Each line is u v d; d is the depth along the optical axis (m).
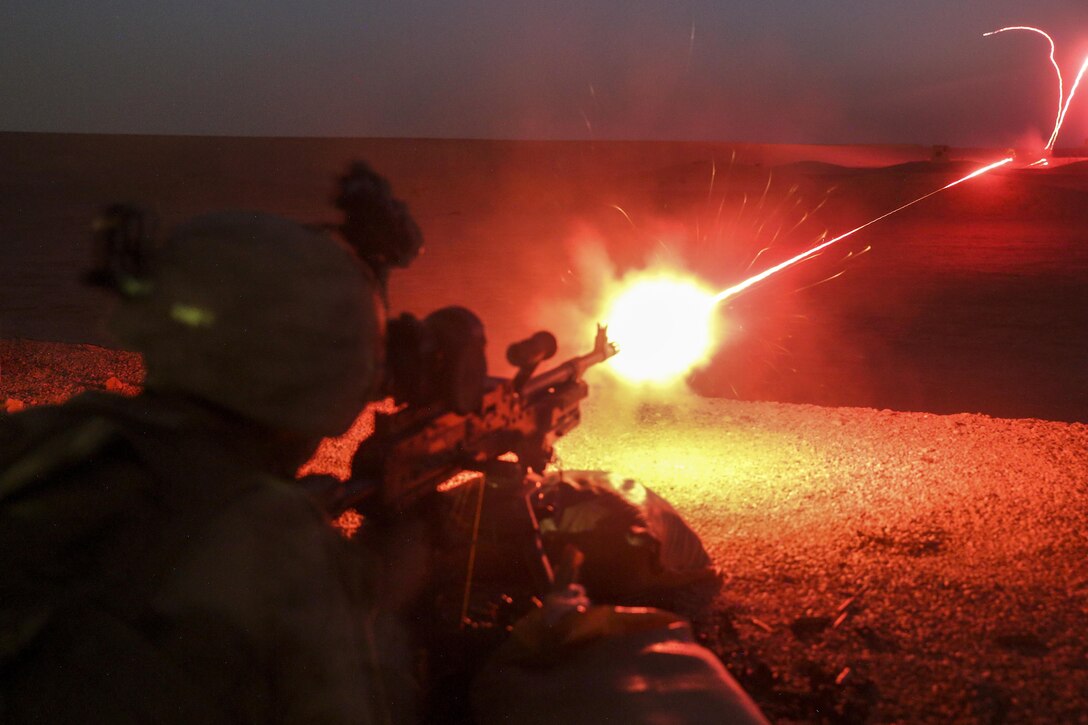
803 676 2.10
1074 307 14.80
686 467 3.74
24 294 16.03
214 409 1.03
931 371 10.34
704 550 2.57
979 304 15.32
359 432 4.28
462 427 1.84
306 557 0.98
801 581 2.57
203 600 0.90
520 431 2.07
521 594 2.20
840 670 2.10
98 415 0.98
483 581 2.27
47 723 0.85
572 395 2.29
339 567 1.03
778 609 2.40
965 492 3.35
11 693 0.85
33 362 6.04
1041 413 8.41
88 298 15.58
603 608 1.84
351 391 1.08
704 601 2.45
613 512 2.35
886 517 3.08
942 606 2.37
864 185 44.16
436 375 1.59
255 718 0.93
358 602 1.06
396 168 73.75
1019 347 11.83
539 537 2.01
